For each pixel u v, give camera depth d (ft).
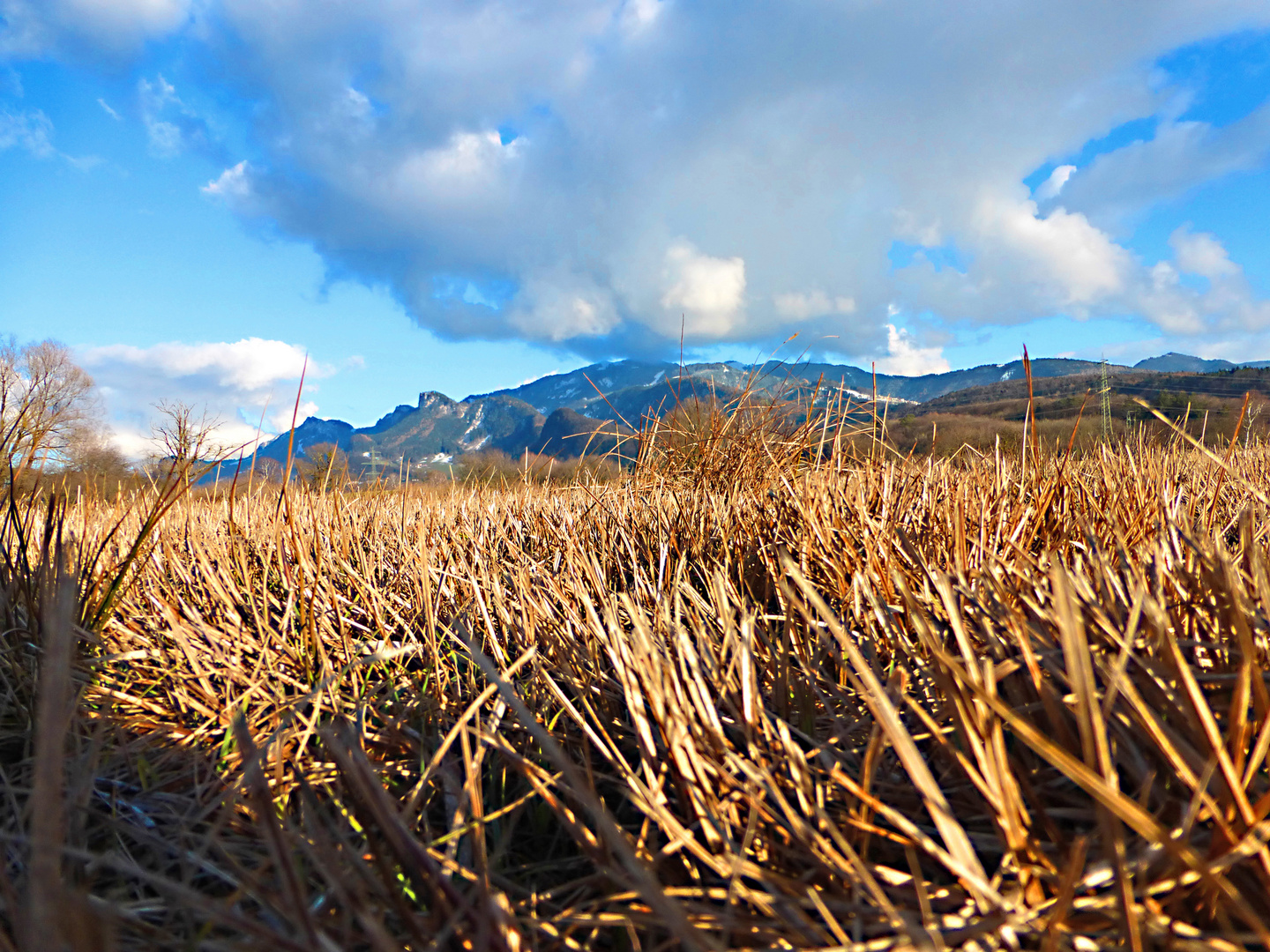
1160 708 2.73
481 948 2.08
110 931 1.62
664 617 4.69
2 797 3.59
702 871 2.89
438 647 5.77
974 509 6.11
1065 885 1.92
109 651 5.77
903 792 3.06
